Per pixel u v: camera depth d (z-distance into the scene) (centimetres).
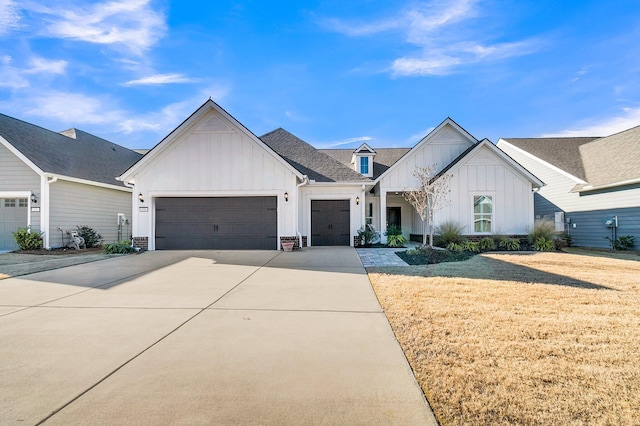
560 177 1786
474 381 309
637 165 1449
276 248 1382
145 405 273
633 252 1359
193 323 474
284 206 1380
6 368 338
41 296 627
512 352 369
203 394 289
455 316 496
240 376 321
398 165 1661
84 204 1664
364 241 1588
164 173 1386
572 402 275
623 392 289
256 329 449
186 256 1173
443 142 1678
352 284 726
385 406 272
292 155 1747
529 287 680
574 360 350
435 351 374
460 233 1459
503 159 1541
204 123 1386
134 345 395
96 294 643
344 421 253
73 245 1539
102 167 1886
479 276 804
